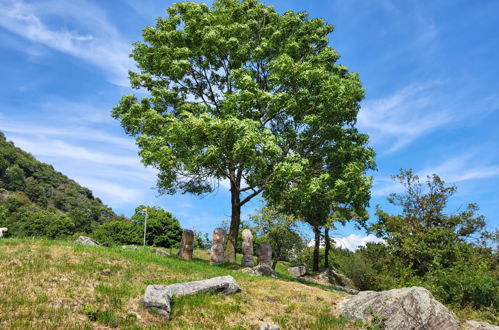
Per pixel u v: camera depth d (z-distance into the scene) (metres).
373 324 10.12
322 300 12.45
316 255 33.94
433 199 22.97
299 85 18.88
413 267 21.88
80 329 7.38
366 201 18.70
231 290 11.77
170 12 23.11
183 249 18.98
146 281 11.66
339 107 18.50
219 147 17.34
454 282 16.53
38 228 54.16
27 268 11.19
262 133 17.56
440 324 9.84
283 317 10.09
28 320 7.50
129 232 40.44
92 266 12.35
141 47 22.53
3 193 88.94
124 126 21.83
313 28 22.73
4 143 114.50
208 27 20.91
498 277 18.34
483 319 14.27
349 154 19.42
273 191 17.94
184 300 10.10
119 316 8.37
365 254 25.36
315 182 17.44
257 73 22.64
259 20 22.73
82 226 67.94
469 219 22.69
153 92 21.64
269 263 21.03
